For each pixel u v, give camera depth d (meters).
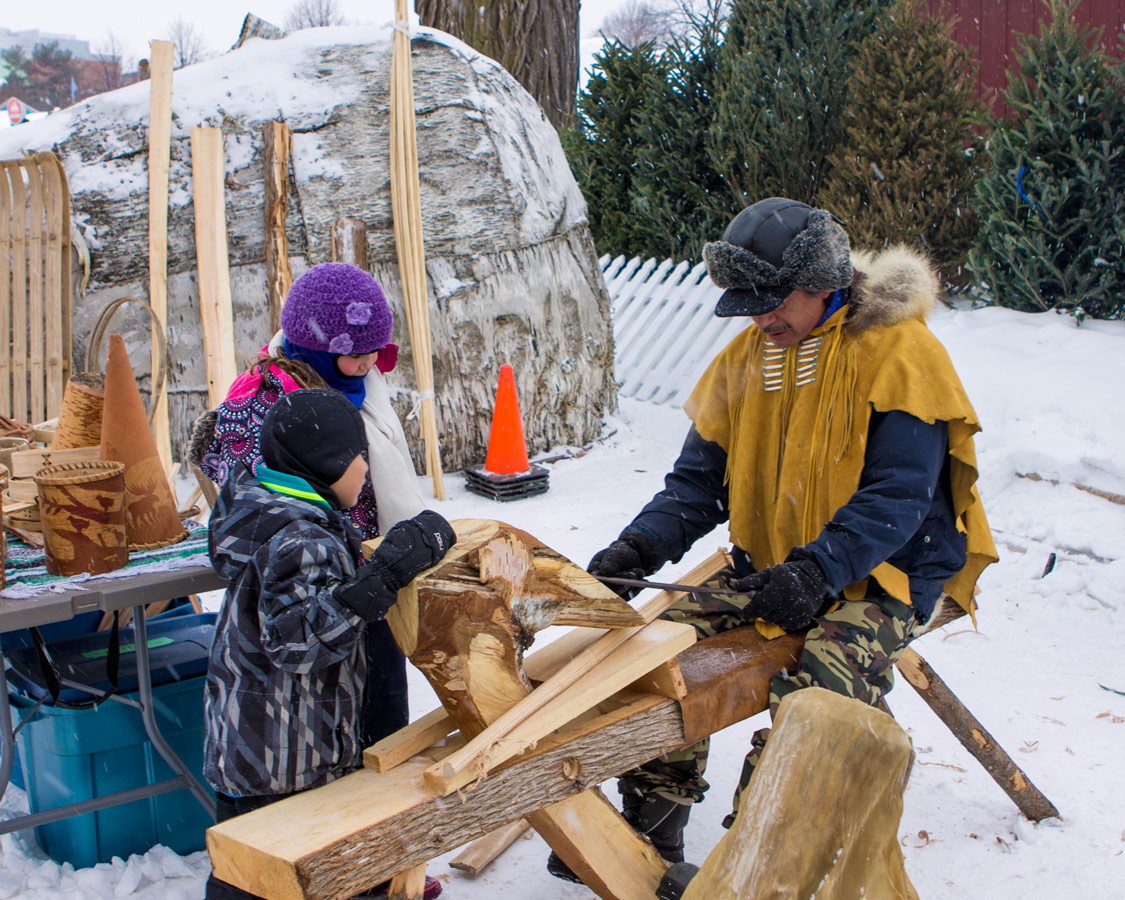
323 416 2.19
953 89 8.48
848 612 2.58
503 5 12.21
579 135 11.25
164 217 6.73
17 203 5.82
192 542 3.04
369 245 7.01
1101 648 4.34
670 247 10.28
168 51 6.85
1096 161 7.18
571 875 2.71
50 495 2.66
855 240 8.40
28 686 3.01
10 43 51.91
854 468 2.63
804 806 1.84
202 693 3.05
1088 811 3.13
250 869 1.75
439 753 2.08
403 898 2.14
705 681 2.35
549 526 6.19
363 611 1.94
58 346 5.81
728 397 2.95
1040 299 7.59
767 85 9.42
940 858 2.95
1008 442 6.05
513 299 7.40
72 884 2.82
